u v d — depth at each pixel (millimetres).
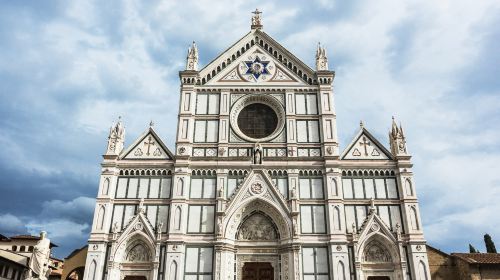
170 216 48781
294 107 55906
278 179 51562
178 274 46062
